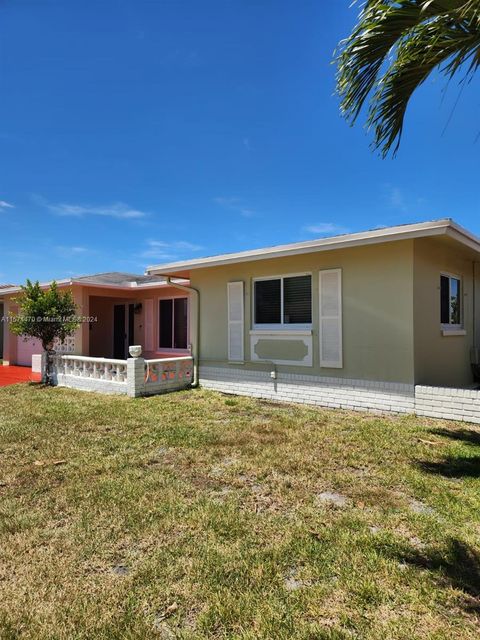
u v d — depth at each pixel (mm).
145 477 3926
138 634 1951
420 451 4637
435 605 2139
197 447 4867
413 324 6414
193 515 3133
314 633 1951
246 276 8578
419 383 6582
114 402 7777
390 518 3078
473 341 9055
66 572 2443
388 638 1915
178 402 7750
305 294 7746
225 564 2498
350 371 7098
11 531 2918
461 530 2893
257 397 8344
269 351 8203
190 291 9539
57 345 12828
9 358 15484
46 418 6469
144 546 2721
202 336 9422
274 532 2885
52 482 3824
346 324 7141
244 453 4617
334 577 2379
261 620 2037
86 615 2086
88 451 4746
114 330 15047
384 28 3627
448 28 3525
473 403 5910
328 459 4391
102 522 3041
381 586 2293
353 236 6629
